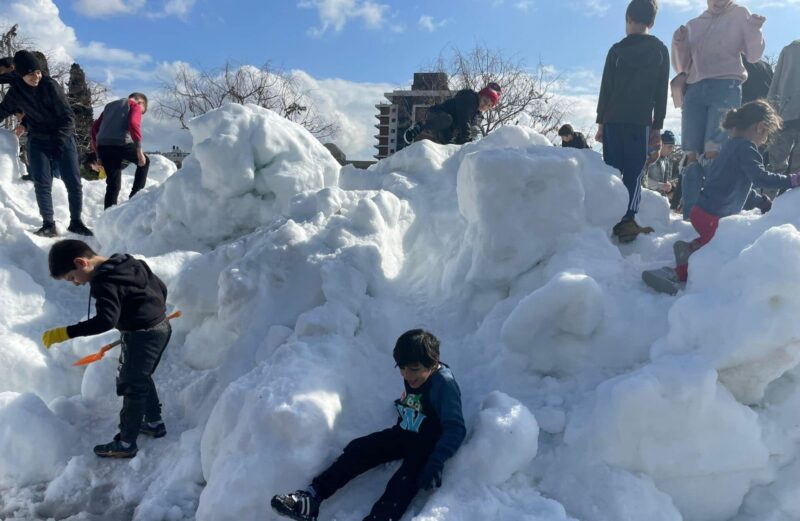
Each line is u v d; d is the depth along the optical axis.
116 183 6.37
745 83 6.47
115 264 3.19
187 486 2.94
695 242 3.52
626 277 3.53
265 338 3.53
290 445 2.60
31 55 5.27
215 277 4.10
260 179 5.27
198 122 5.37
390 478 2.69
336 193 4.41
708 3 5.32
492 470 2.51
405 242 4.46
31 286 4.47
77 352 4.01
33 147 5.49
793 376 2.83
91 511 2.89
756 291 2.64
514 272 3.62
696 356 2.70
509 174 3.60
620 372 3.01
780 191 5.86
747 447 2.60
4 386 3.69
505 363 3.15
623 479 2.53
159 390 3.83
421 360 2.66
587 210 3.91
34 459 3.19
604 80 4.45
